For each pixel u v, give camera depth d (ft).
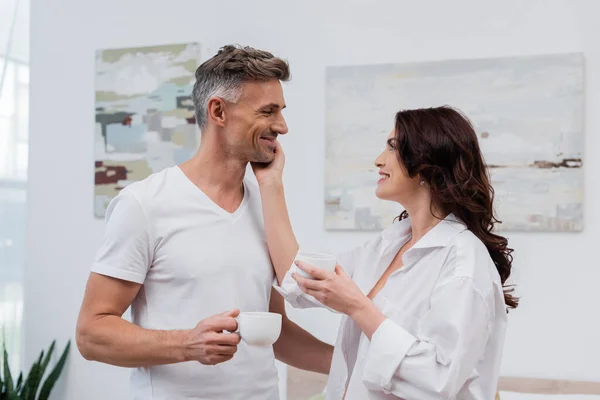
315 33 10.72
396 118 5.93
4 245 12.25
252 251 6.00
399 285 5.69
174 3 11.42
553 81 9.71
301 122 10.73
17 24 12.36
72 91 11.88
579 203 9.58
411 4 10.34
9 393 11.32
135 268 5.62
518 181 9.80
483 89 9.96
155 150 11.40
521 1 9.92
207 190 6.00
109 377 11.58
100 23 11.78
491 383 5.40
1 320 12.19
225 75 5.81
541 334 9.72
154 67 11.42
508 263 5.83
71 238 11.82
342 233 10.53
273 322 5.06
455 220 5.76
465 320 5.08
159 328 5.74
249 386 5.94
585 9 9.70
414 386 5.13
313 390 10.36
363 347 5.65
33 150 12.03
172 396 5.73
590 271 9.59
